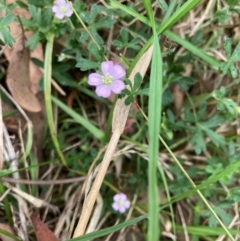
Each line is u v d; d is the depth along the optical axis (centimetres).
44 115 16
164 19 13
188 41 14
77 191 15
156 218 9
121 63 15
